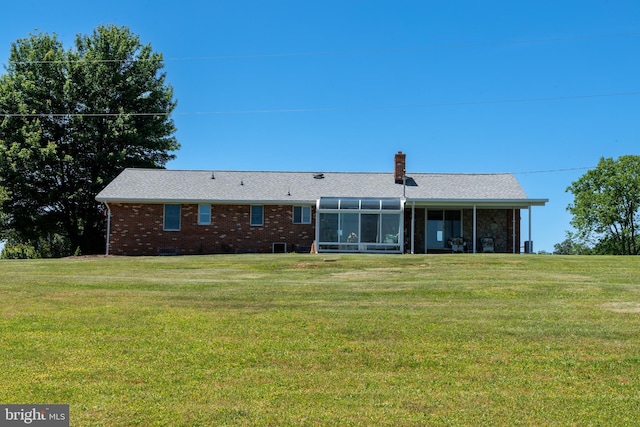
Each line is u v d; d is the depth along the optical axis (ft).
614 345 32.78
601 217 177.27
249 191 113.80
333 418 23.41
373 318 39.65
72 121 141.79
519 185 114.83
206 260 81.56
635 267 69.72
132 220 111.45
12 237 155.22
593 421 22.98
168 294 50.08
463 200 106.32
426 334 35.32
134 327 37.55
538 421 23.03
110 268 73.51
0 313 41.96
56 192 140.87
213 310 42.83
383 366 29.71
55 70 146.10
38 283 57.00
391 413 23.85
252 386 26.99
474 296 48.78
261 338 34.76
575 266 71.10
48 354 31.68
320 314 41.04
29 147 137.28
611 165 179.11
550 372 28.63
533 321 38.73
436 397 25.55
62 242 168.14
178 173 121.80
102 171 145.28
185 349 32.60
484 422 22.97
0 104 141.18
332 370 29.17
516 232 112.57
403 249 104.99
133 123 147.95
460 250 110.11
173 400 25.32
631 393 25.89
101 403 25.00
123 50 154.30
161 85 160.35
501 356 31.09
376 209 104.83
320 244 104.78
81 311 42.60
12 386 26.94
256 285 55.36
